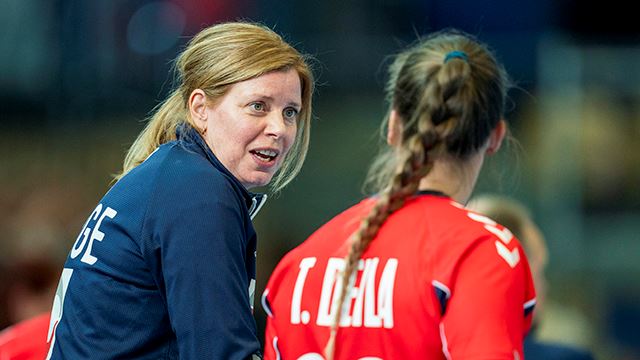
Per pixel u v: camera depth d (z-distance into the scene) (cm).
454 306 681
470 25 2378
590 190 2300
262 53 793
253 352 751
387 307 709
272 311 784
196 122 815
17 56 2505
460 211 730
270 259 2119
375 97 2377
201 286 745
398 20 2378
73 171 2419
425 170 746
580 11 2342
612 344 2170
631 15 2336
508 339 671
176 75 878
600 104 2316
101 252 784
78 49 2459
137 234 768
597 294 2219
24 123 2514
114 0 2420
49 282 1170
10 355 1032
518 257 709
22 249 1170
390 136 803
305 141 857
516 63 2344
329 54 2370
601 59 2317
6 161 2450
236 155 797
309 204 2350
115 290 772
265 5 2342
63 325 797
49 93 2488
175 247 752
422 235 718
